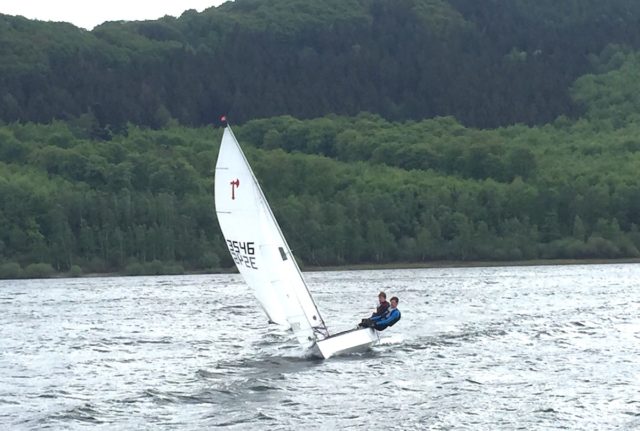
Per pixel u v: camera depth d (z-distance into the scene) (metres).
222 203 45.19
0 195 167.00
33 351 52.72
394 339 52.25
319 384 38.41
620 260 169.62
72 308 86.12
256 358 46.19
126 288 120.25
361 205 178.00
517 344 50.16
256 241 44.88
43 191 171.38
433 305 77.25
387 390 37.00
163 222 167.88
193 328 63.38
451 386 37.72
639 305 74.38
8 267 156.75
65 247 161.12
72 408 35.12
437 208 180.00
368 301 83.31
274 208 172.38
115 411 34.47
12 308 87.44
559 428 31.00
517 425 31.39
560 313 68.00
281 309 46.00
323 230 168.00
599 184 187.88
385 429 31.02
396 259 169.50
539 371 41.16
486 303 78.69
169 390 38.22
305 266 166.62
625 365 42.53
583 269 149.00
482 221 176.25
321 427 31.33
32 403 36.66
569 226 180.50
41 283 141.88
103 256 162.62
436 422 31.77
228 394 36.84
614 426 31.19
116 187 195.88
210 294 102.56
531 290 96.19
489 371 41.19
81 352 51.84
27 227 164.25
